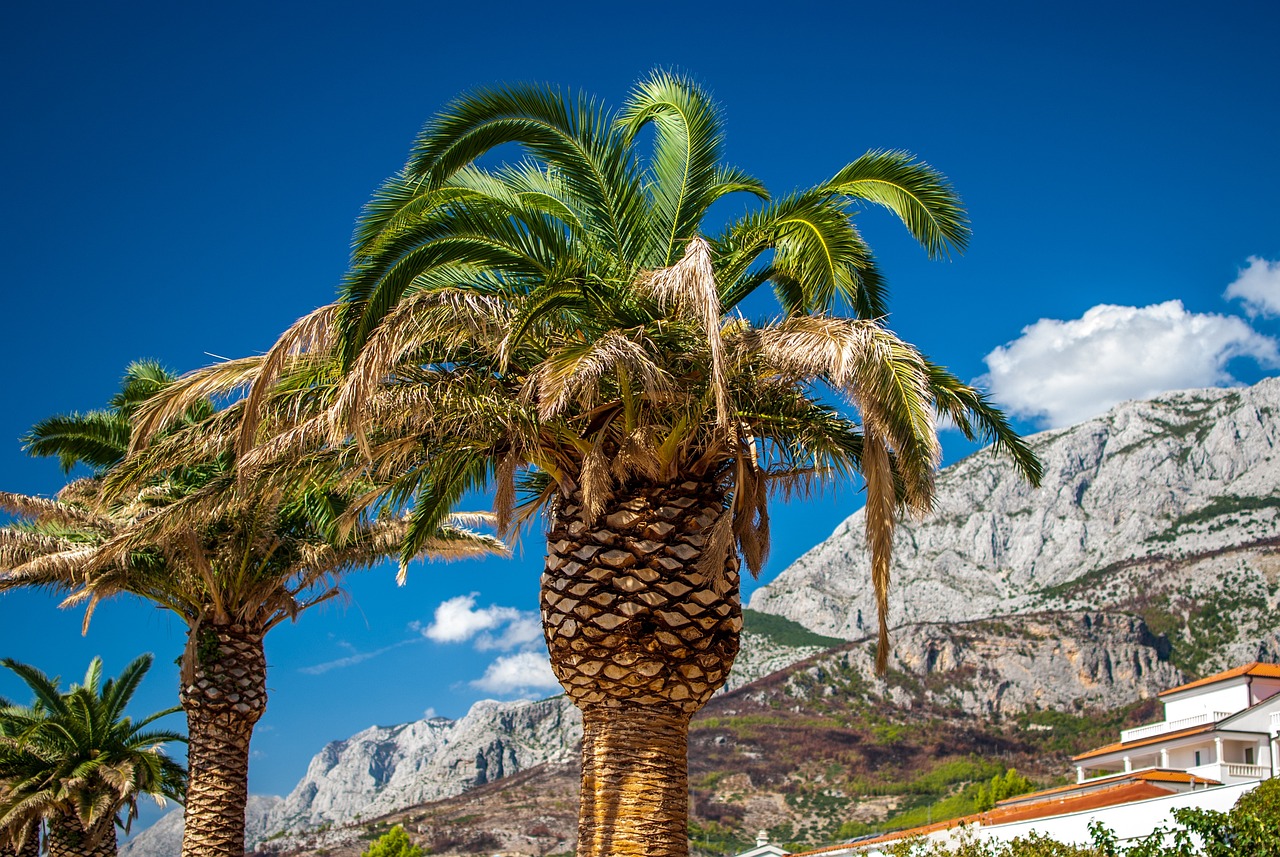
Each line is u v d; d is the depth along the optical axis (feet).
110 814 95.66
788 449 40.06
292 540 65.31
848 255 37.14
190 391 40.27
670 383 34.94
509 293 38.22
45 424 66.95
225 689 63.93
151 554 64.28
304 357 40.24
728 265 38.19
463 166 37.29
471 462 45.55
